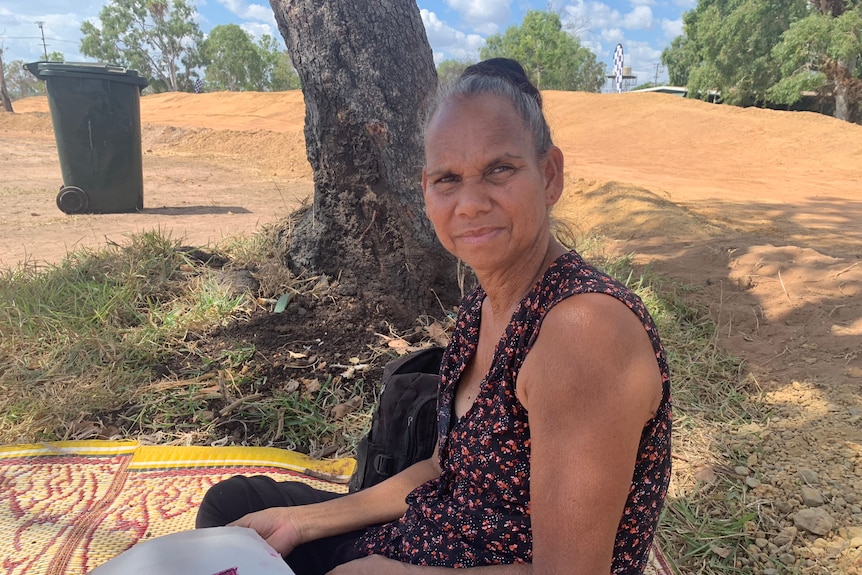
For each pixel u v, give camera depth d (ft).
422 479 5.54
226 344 11.70
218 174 43.91
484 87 4.12
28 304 12.84
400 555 4.69
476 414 4.17
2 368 10.93
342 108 11.61
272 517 5.43
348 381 10.70
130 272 13.91
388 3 11.31
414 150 11.75
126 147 26.63
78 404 9.95
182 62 227.40
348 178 12.17
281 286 13.16
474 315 4.87
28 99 130.41
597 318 3.45
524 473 3.99
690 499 8.04
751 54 91.04
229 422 9.75
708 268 16.30
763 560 7.09
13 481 8.30
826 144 50.21
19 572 6.72
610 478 3.38
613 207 25.58
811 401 10.27
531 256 4.29
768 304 13.78
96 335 11.66
